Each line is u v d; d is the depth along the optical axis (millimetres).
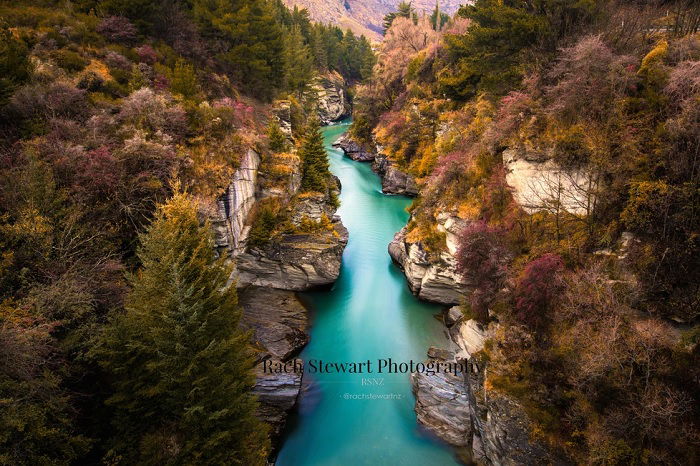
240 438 15117
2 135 20859
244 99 48125
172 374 13438
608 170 19016
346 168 70812
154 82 33000
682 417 13562
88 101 26391
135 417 14141
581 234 19703
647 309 16578
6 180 17359
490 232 22594
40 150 19984
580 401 15500
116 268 17359
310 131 41594
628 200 17844
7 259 14219
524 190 23234
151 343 14203
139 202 22781
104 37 35031
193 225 16391
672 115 18062
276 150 38562
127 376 14094
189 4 47219
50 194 17406
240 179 30594
